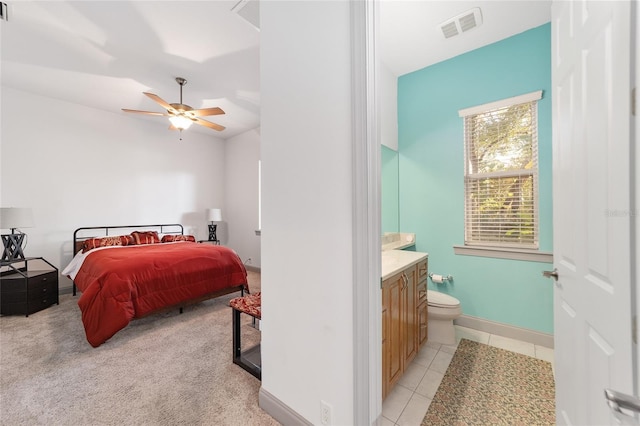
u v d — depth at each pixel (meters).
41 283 3.06
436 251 2.75
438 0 1.93
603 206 0.75
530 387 1.74
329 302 1.20
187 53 2.70
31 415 1.49
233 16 2.19
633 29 0.59
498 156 2.46
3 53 2.67
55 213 3.72
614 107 0.68
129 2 2.03
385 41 2.39
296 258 1.33
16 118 3.42
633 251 0.60
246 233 5.40
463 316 2.59
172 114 3.12
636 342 0.58
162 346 2.27
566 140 1.06
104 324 2.27
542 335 2.22
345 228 1.13
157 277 2.70
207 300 3.42
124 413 1.51
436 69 2.73
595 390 0.81
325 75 1.20
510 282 2.37
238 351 2.03
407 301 1.85
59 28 2.31
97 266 2.72
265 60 1.48
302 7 1.29
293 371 1.37
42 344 2.28
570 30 1.01
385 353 1.55
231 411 1.52
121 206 4.34
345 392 1.15
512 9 2.03
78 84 3.31
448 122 2.68
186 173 5.17
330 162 1.18
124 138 4.38
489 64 2.45
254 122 4.79
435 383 1.79
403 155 2.95
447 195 2.69
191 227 5.23
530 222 2.32
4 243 3.03
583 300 0.90
